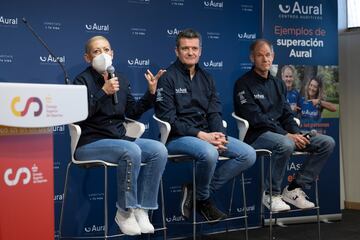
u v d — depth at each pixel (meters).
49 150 2.54
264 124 4.27
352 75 5.65
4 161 2.35
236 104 4.40
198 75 4.16
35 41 3.95
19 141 2.41
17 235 2.40
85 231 4.23
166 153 3.64
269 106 4.40
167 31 4.52
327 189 5.15
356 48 5.61
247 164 4.00
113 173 4.34
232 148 4.01
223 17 4.79
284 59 4.96
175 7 4.55
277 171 4.19
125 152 3.42
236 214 4.91
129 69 4.35
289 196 4.36
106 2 4.23
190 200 3.99
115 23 4.28
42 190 2.50
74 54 4.11
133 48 4.37
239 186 4.92
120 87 3.78
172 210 4.61
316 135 4.32
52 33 4.02
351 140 5.69
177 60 4.13
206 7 4.71
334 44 5.12
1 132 2.34
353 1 5.74
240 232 4.81
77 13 4.11
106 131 3.68
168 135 3.95
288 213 5.05
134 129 3.80
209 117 4.13
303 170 4.37
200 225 4.57
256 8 4.95
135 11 4.37
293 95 4.98
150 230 3.62
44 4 3.98
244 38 4.89
